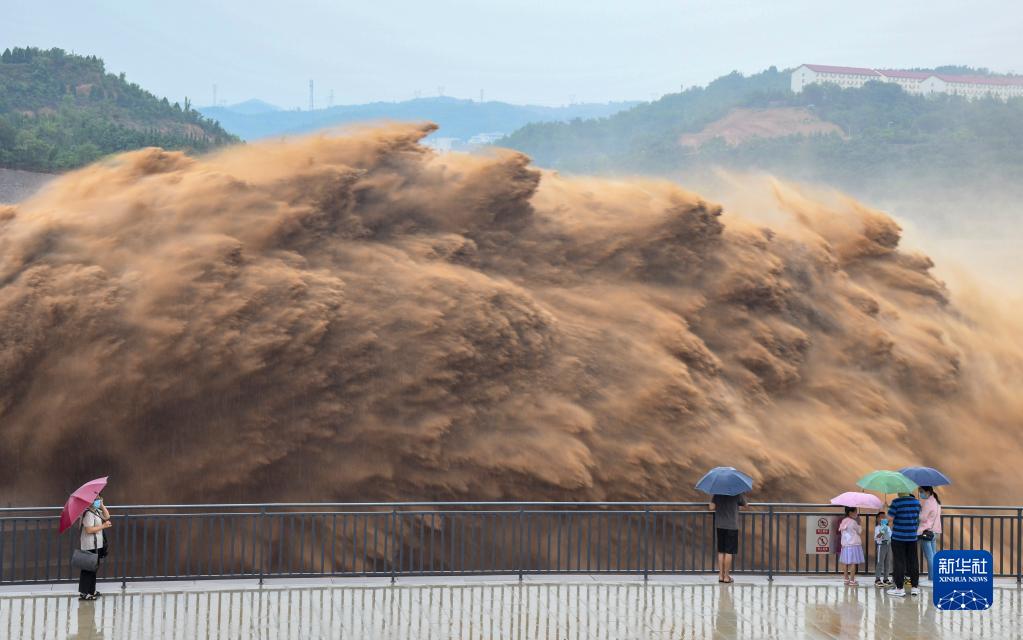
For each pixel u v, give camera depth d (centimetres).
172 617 1595
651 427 2883
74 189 2770
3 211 2678
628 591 1827
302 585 1814
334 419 2678
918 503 1841
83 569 1675
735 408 3019
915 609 1745
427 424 2720
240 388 2628
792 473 3017
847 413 3216
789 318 3253
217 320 2603
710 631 1578
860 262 3562
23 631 1508
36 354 2555
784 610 1717
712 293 3120
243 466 2630
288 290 2652
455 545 2706
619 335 2941
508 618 1627
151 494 2600
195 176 2753
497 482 2748
